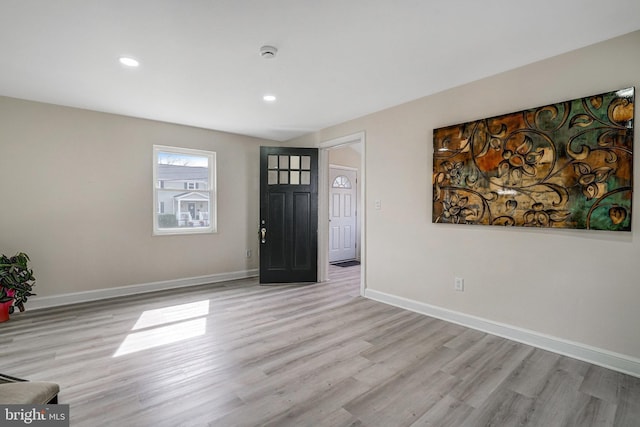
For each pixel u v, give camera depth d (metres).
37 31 2.09
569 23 2.03
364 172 4.00
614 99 2.16
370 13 1.92
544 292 2.52
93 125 3.79
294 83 2.98
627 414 1.74
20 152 3.39
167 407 1.79
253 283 4.71
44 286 3.53
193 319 3.18
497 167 2.75
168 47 2.32
